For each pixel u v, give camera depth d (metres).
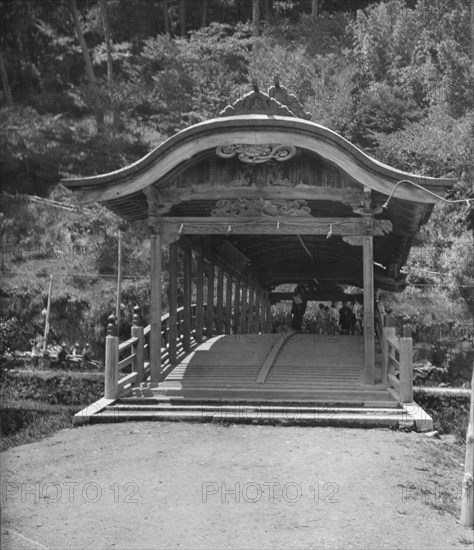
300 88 32.09
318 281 24.55
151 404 12.30
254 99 12.91
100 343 25.83
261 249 20.73
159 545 7.01
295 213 13.20
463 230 29.39
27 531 7.32
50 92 44.34
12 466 9.41
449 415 14.95
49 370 20.61
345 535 7.26
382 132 31.31
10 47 46.56
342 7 44.50
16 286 27.05
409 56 33.28
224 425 11.34
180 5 46.09
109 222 31.28
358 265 22.33
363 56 34.09
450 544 7.13
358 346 16.06
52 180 37.19
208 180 13.28
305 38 36.06
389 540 7.16
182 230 13.39
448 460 10.01
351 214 15.44
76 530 7.36
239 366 14.50
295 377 13.67
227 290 20.27
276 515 7.76
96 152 37.50
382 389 12.80
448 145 27.48
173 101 36.62
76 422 11.60
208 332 18.05
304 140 12.55
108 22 44.78
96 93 39.56
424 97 32.34
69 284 27.78
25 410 15.48
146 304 27.12
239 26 41.09
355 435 10.81
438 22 32.56
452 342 25.38
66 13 46.66
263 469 9.19
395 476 9.02
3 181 37.44
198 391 12.75
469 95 29.52
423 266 28.78
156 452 9.88
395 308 26.70
